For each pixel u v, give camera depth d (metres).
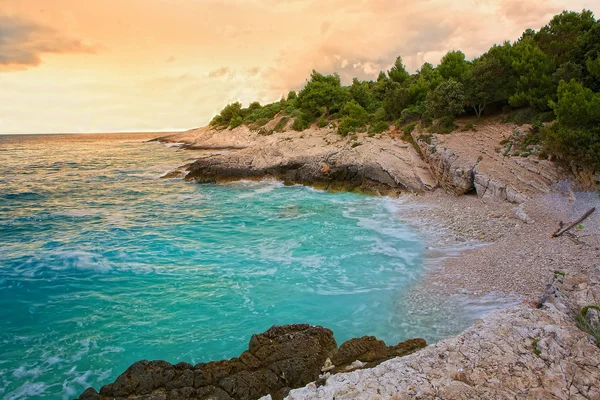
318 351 8.28
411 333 9.76
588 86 24.86
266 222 20.53
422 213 20.73
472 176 22.44
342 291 12.26
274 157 35.16
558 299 9.15
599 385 6.32
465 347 7.51
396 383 6.61
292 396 6.55
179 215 22.47
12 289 12.80
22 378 8.50
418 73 53.62
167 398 6.98
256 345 8.58
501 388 6.35
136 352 9.41
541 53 28.86
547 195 18.47
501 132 27.14
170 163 51.19
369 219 20.36
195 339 9.89
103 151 76.19
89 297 12.23
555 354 7.07
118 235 18.62
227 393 7.11
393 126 38.72
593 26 27.41
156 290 12.64
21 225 20.47
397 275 13.20
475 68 31.22
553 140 19.84
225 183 33.75
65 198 27.97
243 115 80.44
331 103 51.62
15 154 68.81
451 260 14.05
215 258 15.36
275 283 12.96
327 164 30.59
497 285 11.45
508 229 16.16
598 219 14.88
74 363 9.02
